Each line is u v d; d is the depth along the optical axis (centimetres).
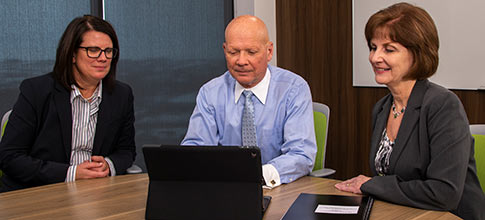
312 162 209
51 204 172
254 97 224
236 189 150
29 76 379
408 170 171
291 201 168
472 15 332
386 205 161
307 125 216
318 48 435
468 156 161
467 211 171
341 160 432
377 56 170
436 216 150
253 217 148
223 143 230
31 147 232
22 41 374
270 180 187
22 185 225
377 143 190
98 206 169
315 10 434
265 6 463
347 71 415
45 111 231
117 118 246
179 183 154
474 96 338
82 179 211
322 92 438
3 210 166
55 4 385
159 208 154
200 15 461
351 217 145
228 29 202
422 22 164
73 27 228
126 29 418
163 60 441
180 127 459
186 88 458
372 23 170
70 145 235
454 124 161
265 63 205
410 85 176
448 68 350
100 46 227
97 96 242
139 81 430
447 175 156
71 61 229
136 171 245
